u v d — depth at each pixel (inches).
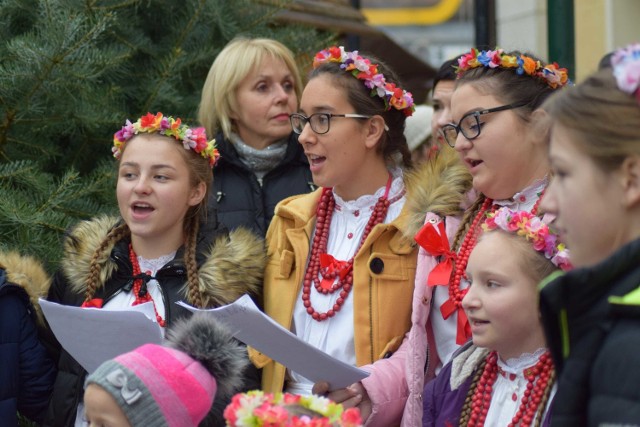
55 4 319.6
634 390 137.9
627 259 145.3
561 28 345.7
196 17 367.2
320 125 268.2
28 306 271.9
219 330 208.7
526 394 210.8
